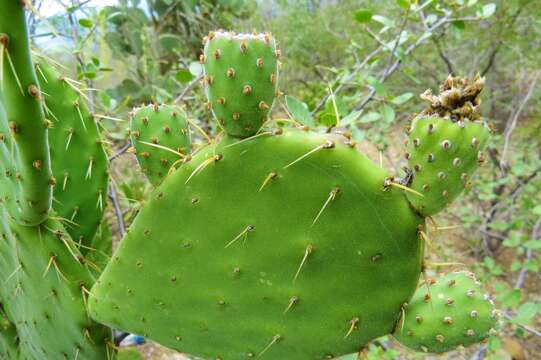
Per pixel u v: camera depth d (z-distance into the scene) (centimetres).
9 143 30
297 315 31
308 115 39
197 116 98
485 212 123
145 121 34
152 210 31
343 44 188
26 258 37
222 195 29
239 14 176
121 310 35
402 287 28
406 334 29
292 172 28
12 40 23
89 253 43
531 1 132
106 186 41
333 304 30
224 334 33
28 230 35
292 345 32
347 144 27
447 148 23
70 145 39
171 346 35
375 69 156
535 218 111
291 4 200
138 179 99
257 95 26
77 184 40
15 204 33
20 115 25
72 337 39
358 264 28
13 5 22
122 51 148
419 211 26
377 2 187
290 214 29
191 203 30
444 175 24
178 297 33
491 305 28
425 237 27
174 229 31
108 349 40
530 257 95
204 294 32
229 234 30
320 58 201
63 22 92
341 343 31
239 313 32
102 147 40
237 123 27
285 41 189
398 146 150
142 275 33
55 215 37
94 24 94
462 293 27
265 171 28
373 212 27
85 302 37
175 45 158
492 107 162
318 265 29
